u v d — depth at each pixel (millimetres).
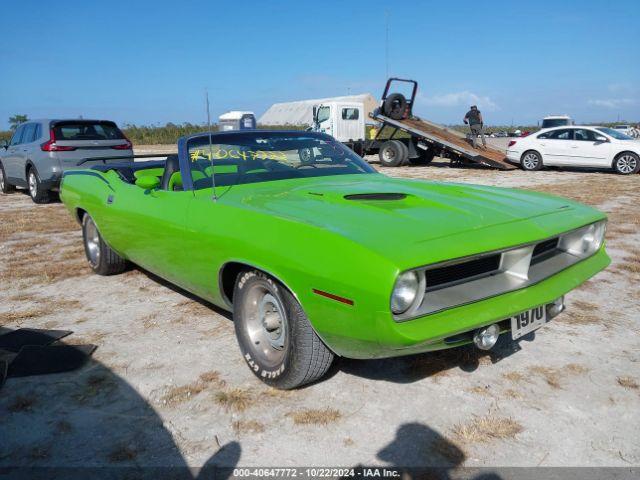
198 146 3730
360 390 2869
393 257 2211
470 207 2893
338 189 3299
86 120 10195
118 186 4426
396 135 19875
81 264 5629
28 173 10562
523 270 2635
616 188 10906
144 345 3504
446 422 2559
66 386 2984
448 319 2336
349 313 2299
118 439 2494
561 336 3482
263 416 2654
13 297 4578
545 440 2410
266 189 3467
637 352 3248
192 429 2561
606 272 4887
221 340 3555
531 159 15727
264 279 2768
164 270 3844
